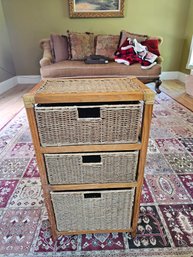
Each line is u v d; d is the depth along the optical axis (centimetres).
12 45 387
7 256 88
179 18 371
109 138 71
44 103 66
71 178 78
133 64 297
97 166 75
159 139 186
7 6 356
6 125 219
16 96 323
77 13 358
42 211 111
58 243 93
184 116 236
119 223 91
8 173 143
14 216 108
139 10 362
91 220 90
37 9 359
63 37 337
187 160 155
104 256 87
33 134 69
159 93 317
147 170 144
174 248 90
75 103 69
